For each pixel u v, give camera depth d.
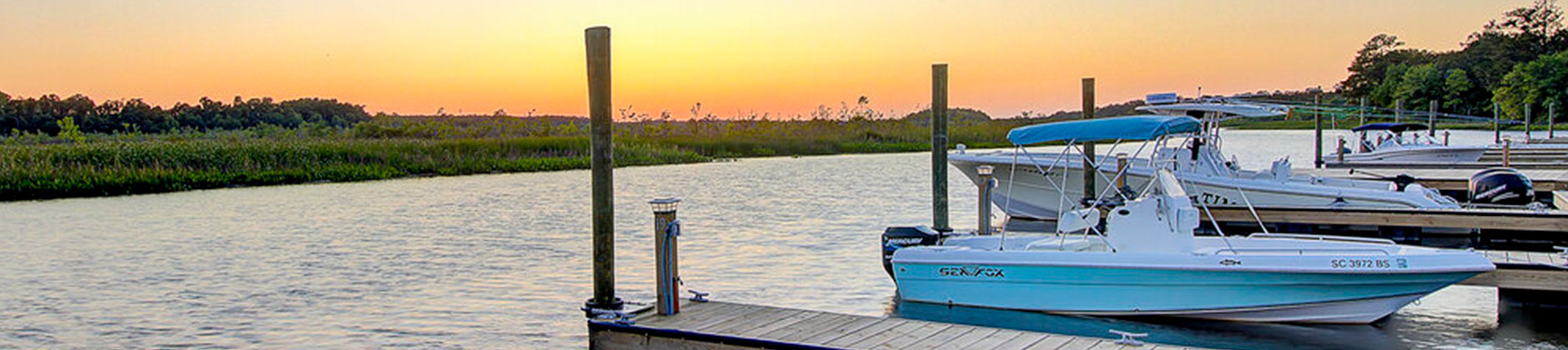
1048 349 8.94
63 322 12.65
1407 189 19.30
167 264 17.03
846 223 22.17
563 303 13.47
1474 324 11.52
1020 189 21.80
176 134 59.81
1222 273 11.18
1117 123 12.19
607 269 10.48
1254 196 19.25
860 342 9.28
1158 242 11.62
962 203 26.83
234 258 17.61
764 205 26.41
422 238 20.14
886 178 36.88
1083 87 19.28
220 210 25.61
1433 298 12.74
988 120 70.12
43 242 19.72
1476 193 20.53
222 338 11.80
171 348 11.40
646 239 19.72
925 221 22.67
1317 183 20.25
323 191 31.31
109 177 30.78
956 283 12.40
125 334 12.02
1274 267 11.03
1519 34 112.31
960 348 9.04
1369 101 101.50
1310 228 18.31
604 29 10.09
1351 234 18.55
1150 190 13.87
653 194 29.92
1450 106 92.00
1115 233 11.73
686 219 22.94
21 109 78.31
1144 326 11.48
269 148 36.91
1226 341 10.97
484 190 31.58
